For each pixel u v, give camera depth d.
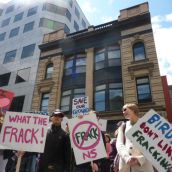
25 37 28.23
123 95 15.48
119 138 3.50
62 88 18.52
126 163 3.10
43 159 4.70
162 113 13.32
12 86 24.03
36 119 4.64
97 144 4.40
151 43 16.38
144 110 13.88
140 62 15.87
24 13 32.06
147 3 18.45
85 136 4.50
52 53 20.86
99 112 15.30
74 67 19.03
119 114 14.68
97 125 4.61
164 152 3.09
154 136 3.19
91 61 18.30
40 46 21.80
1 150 5.00
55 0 32.03
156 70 15.05
